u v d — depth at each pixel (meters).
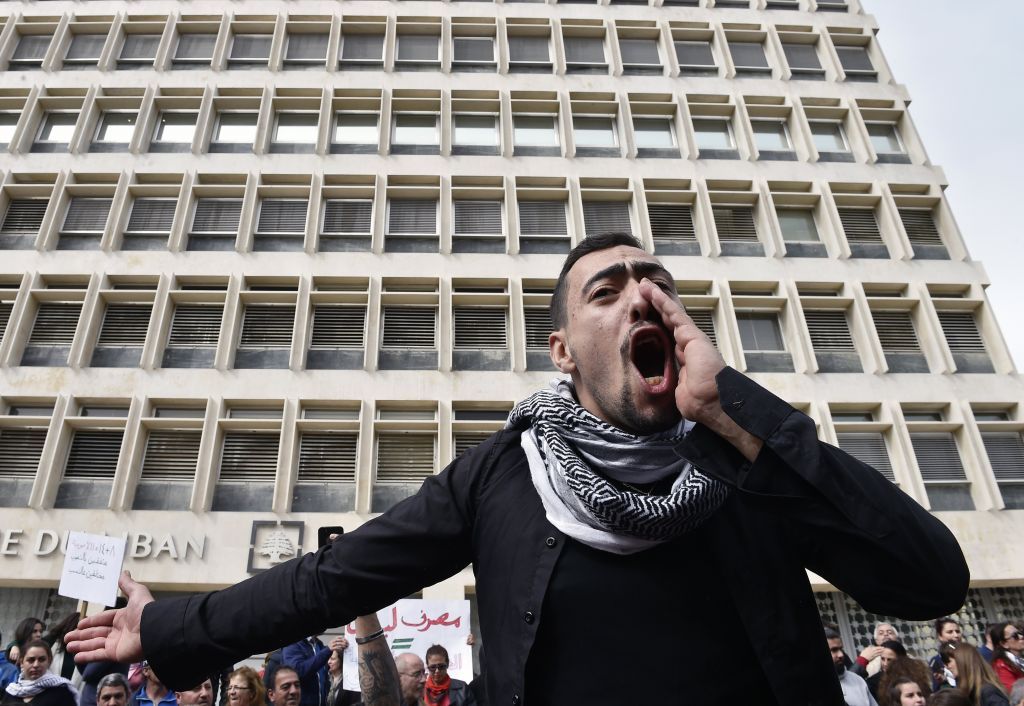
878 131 23.94
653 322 1.22
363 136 22.33
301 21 23.78
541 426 1.23
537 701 1.06
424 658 6.24
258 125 21.62
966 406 19.17
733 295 20.56
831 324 20.52
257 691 5.36
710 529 1.09
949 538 1.03
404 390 18.36
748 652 1.03
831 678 1.04
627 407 1.21
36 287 19.19
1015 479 18.86
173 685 1.26
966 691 5.30
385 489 17.56
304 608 1.25
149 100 21.83
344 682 5.29
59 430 17.23
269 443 17.81
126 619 1.31
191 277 19.33
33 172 20.56
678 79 23.64
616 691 1.00
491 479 1.29
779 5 25.88
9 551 15.93
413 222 20.98
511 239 20.47
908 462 18.36
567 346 1.38
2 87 21.91
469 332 19.58
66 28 23.12
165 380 17.98
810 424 1.04
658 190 21.80
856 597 1.06
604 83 23.44
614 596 1.04
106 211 20.53
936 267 21.11
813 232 21.86
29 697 5.32
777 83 23.95
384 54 23.50
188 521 16.47
